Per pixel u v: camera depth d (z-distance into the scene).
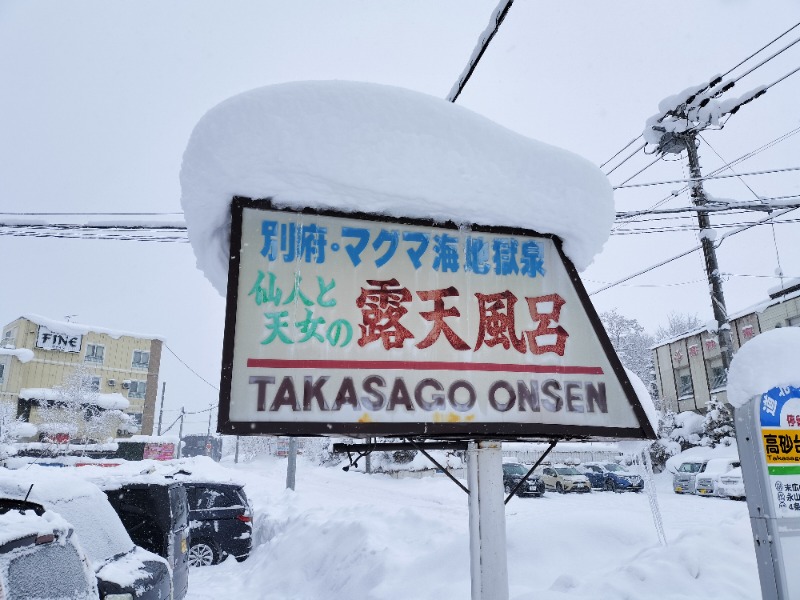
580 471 22.92
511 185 3.35
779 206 9.79
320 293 3.09
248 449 61.09
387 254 3.25
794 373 3.83
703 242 13.87
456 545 6.38
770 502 3.77
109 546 4.66
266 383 2.90
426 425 3.03
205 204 3.09
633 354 48.81
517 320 3.35
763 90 12.09
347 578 6.84
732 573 5.05
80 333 41.81
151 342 45.31
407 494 20.80
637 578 5.07
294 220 3.15
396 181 3.12
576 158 3.51
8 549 3.11
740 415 4.02
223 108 2.94
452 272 3.33
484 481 3.41
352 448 3.64
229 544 9.50
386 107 3.11
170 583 4.99
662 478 26.02
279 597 7.26
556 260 3.54
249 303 2.98
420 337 3.17
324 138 3.01
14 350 38.47
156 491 6.66
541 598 4.57
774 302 25.05
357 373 3.02
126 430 41.09
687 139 13.45
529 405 3.22
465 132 3.26
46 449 33.50
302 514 10.42
